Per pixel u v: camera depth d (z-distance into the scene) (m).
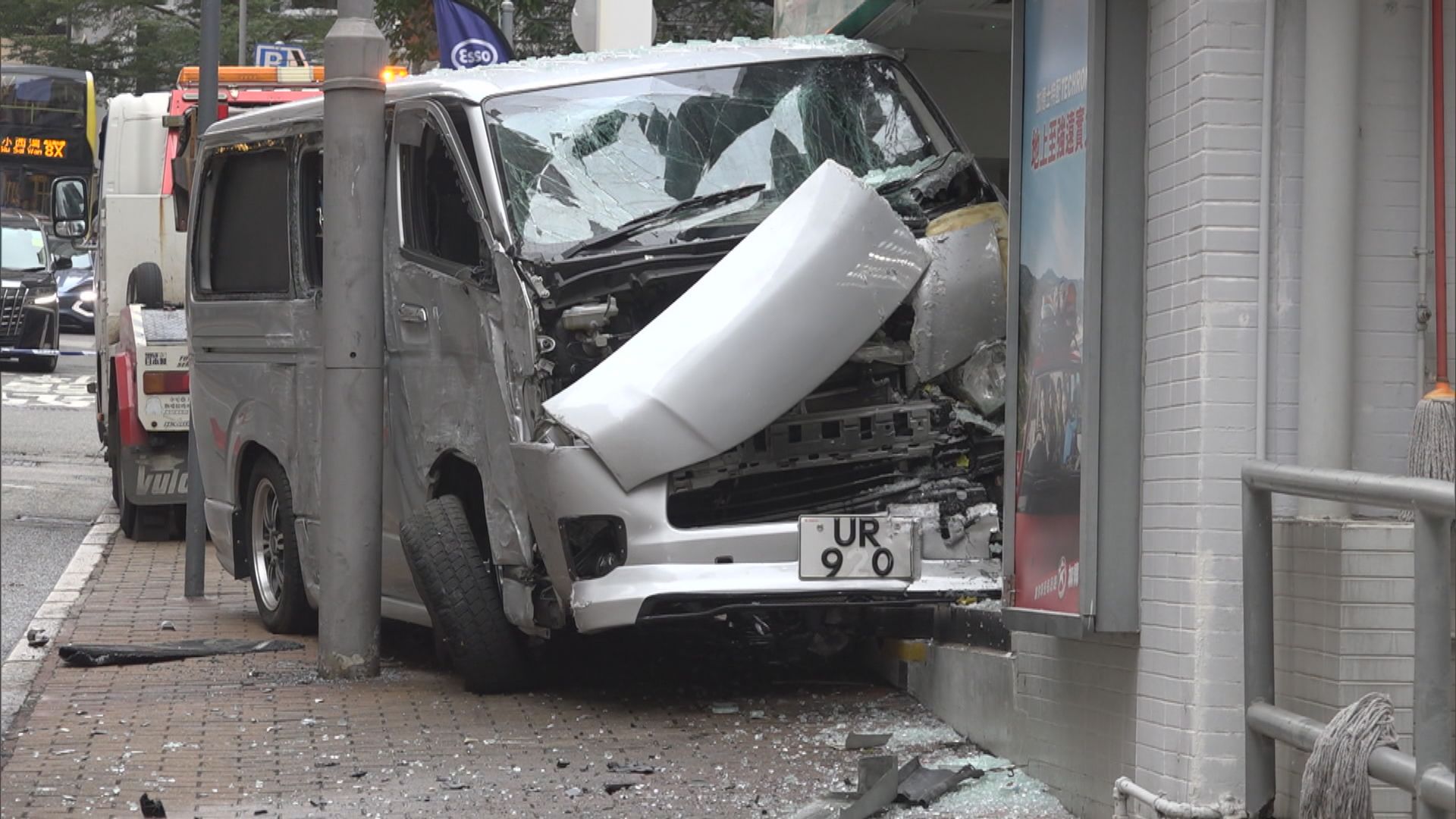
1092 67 8.37
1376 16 7.84
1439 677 6.43
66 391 41.03
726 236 12.12
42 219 35.00
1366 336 7.86
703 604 11.31
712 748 10.77
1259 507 7.55
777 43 13.80
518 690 12.79
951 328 11.77
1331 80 7.73
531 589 12.02
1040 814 9.03
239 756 10.68
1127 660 8.48
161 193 25.08
